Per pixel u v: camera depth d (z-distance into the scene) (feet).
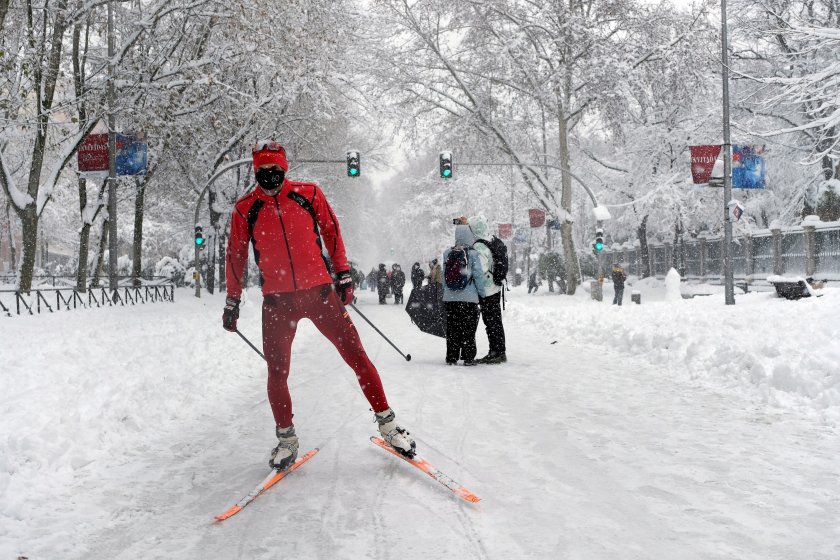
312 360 32.78
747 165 73.67
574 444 14.92
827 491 11.23
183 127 74.18
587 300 97.04
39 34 66.69
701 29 99.81
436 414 18.56
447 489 11.92
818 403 17.81
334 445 15.38
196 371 26.25
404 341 41.88
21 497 11.64
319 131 111.04
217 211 112.27
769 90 96.58
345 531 10.03
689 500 10.98
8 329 44.24
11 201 68.80
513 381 24.39
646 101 115.24
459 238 29.99
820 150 94.48
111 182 74.28
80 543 9.75
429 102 113.09
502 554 9.05
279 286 13.00
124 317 57.26
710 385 22.26
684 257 119.65
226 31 66.54
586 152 129.80
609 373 26.00
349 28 80.89
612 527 9.91
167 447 15.64
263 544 9.63
